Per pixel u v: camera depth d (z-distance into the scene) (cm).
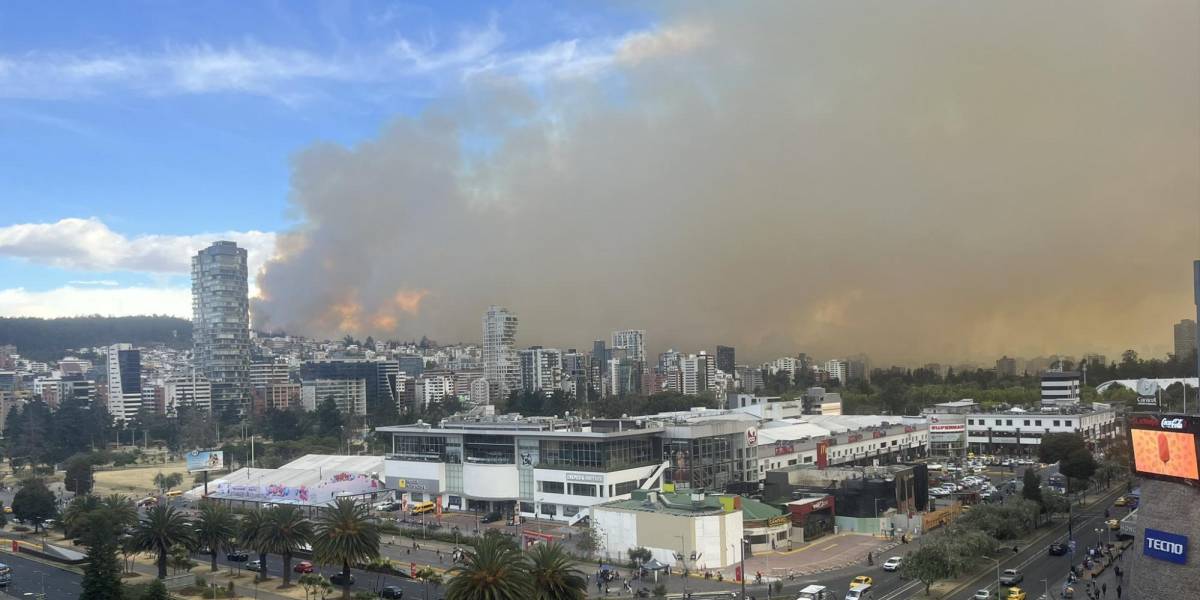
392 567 15612
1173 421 10331
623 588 13900
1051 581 13488
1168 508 10488
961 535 14112
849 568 14812
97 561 12888
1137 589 10906
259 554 15412
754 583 13962
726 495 17300
